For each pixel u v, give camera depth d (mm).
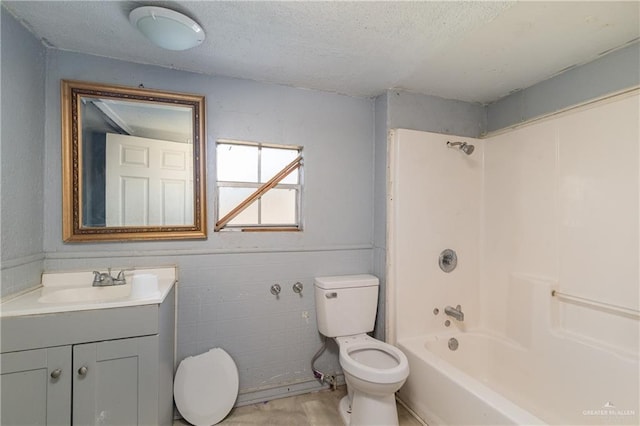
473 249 2322
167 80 1825
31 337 1210
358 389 1625
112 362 1313
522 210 2061
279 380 2059
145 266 1781
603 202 1637
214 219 1922
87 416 1282
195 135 1850
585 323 1707
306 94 2146
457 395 1556
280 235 2076
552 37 1525
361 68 1855
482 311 2328
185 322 1857
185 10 1306
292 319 2094
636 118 1512
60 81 1626
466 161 2309
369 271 2311
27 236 1471
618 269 1571
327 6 1280
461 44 1587
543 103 2018
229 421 1800
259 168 2086
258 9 1297
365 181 2314
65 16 1360
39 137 1558
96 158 1688
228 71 1885
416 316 2125
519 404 1884
